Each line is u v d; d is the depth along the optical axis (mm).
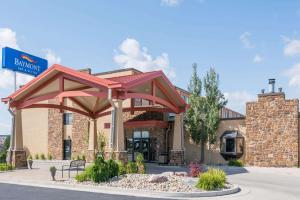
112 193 14883
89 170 17859
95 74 39156
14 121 28078
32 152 43344
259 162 30359
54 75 24922
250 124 31141
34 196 13953
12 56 40844
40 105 29406
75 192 15141
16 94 27234
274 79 30844
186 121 33438
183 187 15547
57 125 41438
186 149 34438
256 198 14125
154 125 32938
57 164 33562
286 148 29312
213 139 32438
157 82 27156
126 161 22062
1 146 53062
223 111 40250
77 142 39344
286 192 16031
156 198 13648
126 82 21953
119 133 21953
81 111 33031
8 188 16578
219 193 14805
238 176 22891
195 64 33969
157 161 34312
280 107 29922
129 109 31844
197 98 33312
